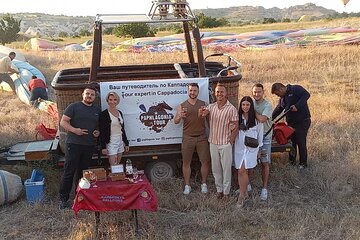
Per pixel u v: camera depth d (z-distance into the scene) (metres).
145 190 5.95
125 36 42.44
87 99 6.70
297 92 7.83
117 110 7.03
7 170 8.06
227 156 6.86
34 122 11.20
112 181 6.08
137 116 7.39
